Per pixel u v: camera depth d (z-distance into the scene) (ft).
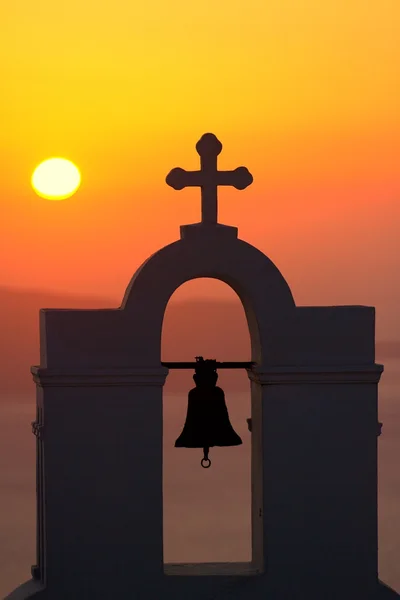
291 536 89.97
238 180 90.02
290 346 90.02
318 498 90.38
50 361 87.76
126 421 88.58
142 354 88.58
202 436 91.86
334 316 90.48
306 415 90.43
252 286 89.66
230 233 89.40
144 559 88.48
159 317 88.63
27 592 89.25
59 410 87.97
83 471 88.17
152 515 88.63
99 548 88.22
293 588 89.76
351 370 90.02
